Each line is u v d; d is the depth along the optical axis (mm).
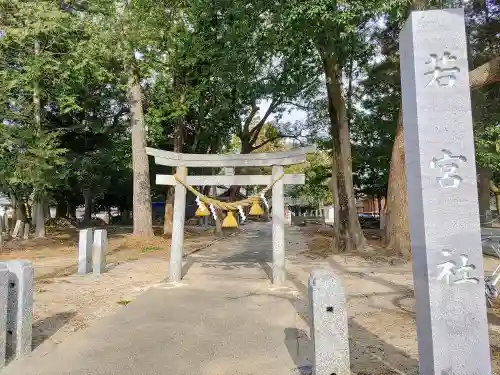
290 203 61000
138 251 17578
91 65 16281
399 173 14812
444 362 3385
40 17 15406
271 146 38812
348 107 23078
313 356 4273
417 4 11023
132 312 7281
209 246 20328
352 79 23016
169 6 19422
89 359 5074
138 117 20391
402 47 3965
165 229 25641
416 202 3689
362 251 15672
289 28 12359
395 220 14828
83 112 23500
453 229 3496
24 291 5227
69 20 16219
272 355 5137
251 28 14336
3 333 4801
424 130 3598
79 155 24266
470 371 3367
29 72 15969
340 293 4250
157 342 5668
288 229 34094
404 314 7066
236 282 10234
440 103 3605
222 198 42156
